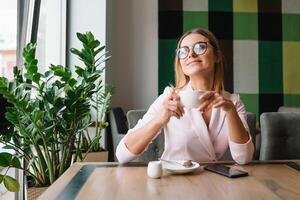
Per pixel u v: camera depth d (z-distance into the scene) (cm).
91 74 163
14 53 180
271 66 360
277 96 359
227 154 125
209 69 124
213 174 94
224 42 355
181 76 133
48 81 162
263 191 78
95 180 88
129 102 352
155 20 353
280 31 360
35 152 161
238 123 108
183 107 109
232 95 135
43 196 76
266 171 98
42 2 246
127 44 352
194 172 96
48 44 269
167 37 349
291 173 96
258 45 359
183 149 125
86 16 284
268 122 159
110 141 275
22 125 137
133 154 108
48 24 270
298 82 360
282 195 75
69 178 90
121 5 351
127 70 352
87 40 174
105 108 236
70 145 159
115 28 349
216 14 354
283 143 158
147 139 109
